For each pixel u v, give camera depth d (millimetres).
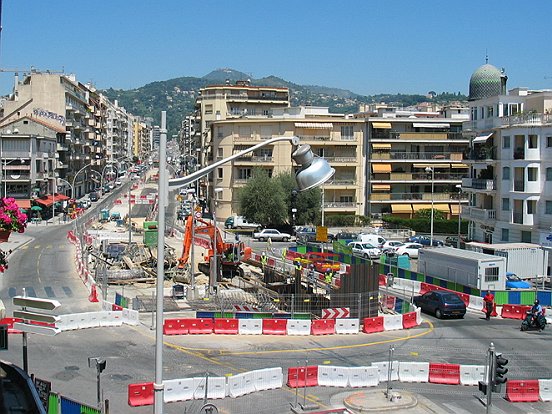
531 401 23094
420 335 32906
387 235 79312
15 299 17016
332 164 89750
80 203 113250
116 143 190750
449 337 32562
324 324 32719
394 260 54781
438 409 21859
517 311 37688
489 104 62812
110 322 32969
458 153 93062
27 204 91438
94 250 57562
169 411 21391
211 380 22797
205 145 110562
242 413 21281
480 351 29797
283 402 22422
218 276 47750
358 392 23359
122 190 153750
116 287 44781
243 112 124125
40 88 112250
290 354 28703
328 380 24266
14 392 9992
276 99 131750
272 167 89500
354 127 90750
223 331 32250
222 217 91938
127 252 57812
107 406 18500
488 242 62312
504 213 59312
